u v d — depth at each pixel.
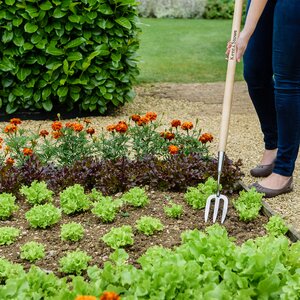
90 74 6.20
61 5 5.91
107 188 4.03
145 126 4.64
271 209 3.74
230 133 5.82
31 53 6.02
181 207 3.69
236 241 3.40
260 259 2.52
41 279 2.55
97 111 6.49
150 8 15.88
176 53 10.29
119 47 6.24
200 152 4.45
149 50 10.51
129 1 6.13
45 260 3.13
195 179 4.13
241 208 3.65
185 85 8.02
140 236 3.41
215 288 2.34
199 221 3.63
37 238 3.40
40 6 5.86
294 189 4.26
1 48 6.01
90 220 3.63
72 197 3.73
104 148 4.40
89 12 5.98
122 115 6.51
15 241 3.36
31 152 4.14
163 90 7.71
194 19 15.52
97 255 3.19
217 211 3.58
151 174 4.12
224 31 12.98
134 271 2.50
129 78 6.45
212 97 7.39
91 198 3.96
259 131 5.90
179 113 6.61
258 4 3.62
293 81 3.78
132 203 3.77
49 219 3.48
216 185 3.96
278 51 3.73
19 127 6.03
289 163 4.06
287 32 3.65
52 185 4.08
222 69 9.11
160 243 3.33
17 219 3.66
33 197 3.80
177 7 15.83
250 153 5.17
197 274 2.48
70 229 3.32
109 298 1.97
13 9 5.85
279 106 3.87
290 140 3.97
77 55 6.03
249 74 4.17
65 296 2.33
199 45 11.12
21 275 2.64
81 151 4.39
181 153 4.33
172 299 2.41
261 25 3.97
